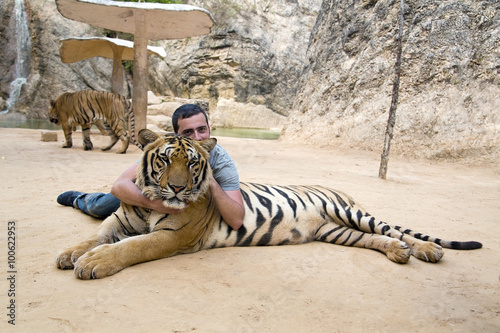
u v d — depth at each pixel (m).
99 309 2.12
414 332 2.07
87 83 24.67
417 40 13.38
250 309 2.22
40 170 6.59
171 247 2.93
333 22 17.08
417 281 2.80
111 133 10.90
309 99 16.97
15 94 22.58
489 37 12.23
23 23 22.91
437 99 12.49
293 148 14.18
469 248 3.63
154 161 2.81
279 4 31.23
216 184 3.01
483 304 2.45
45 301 2.17
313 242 3.65
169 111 18.81
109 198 3.64
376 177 8.42
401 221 4.58
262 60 29.36
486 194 6.98
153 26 13.12
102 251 2.62
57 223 3.70
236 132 24.44
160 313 2.12
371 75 14.27
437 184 8.01
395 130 12.75
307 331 2.03
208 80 29.52
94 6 11.29
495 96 11.60
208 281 2.57
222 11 28.88
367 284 2.69
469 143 11.30
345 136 14.18
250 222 3.30
